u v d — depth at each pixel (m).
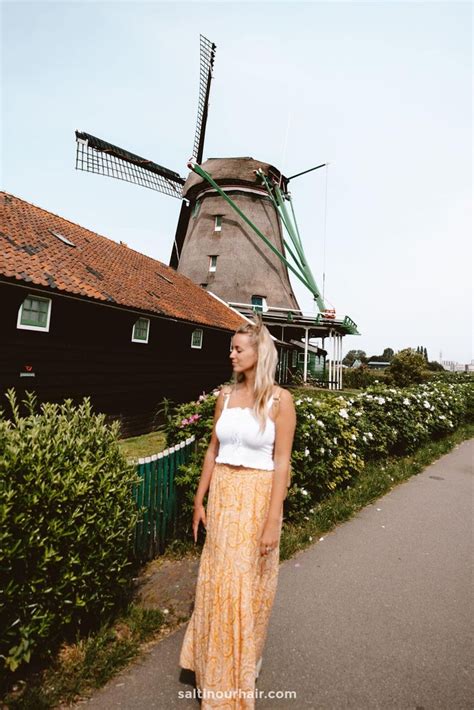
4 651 2.39
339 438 6.25
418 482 7.14
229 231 26.70
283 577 3.79
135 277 14.40
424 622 3.14
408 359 30.88
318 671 2.59
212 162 28.08
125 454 3.31
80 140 21.25
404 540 4.71
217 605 2.12
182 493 4.48
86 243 13.81
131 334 12.45
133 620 3.00
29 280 8.32
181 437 5.04
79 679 2.42
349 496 5.99
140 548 3.91
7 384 8.48
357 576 3.84
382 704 2.35
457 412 12.52
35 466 2.55
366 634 2.97
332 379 27.56
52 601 2.54
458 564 4.16
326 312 23.53
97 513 2.79
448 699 2.41
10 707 2.23
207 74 26.00
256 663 2.33
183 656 2.36
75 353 10.25
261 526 2.22
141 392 12.99
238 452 2.26
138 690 2.39
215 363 18.52
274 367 2.35
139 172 24.62
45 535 2.52
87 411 3.35
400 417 8.56
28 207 12.98
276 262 27.61
